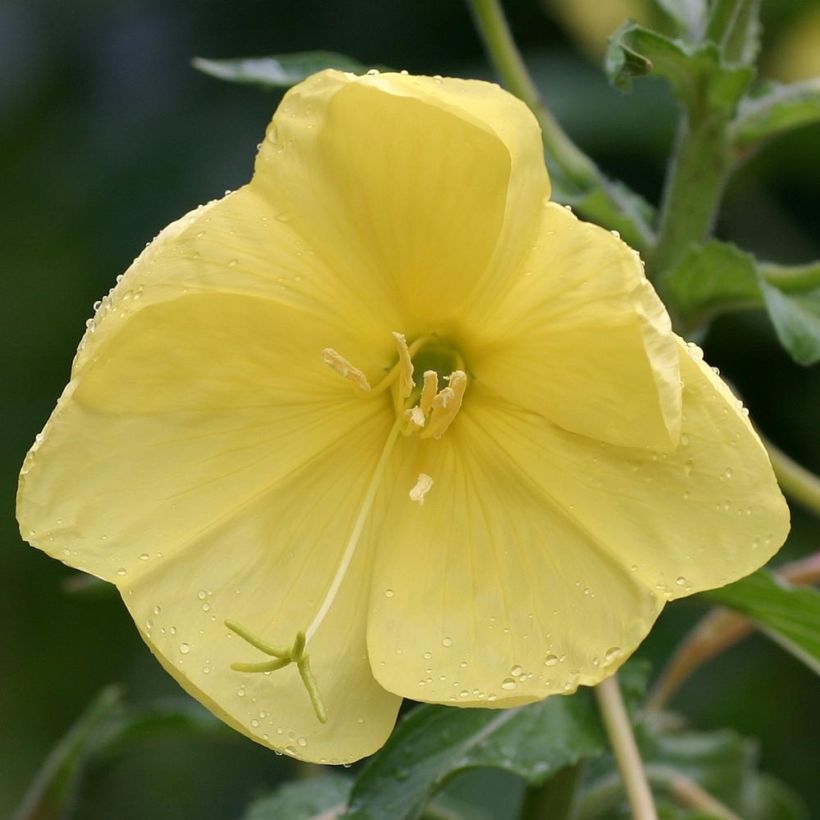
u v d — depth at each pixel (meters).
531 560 0.47
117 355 0.46
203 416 0.47
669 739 0.55
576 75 0.61
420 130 0.45
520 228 0.46
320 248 0.46
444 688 0.46
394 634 0.47
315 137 0.46
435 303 0.47
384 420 0.48
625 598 0.46
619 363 0.46
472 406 0.48
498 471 0.47
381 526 0.47
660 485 0.46
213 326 0.46
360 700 0.47
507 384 0.47
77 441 0.46
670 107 0.60
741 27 0.49
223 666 0.46
